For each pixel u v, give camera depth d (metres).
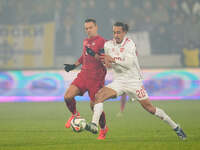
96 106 20.70
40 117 38.66
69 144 20.75
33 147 19.78
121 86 21.41
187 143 20.64
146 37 76.25
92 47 23.73
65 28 76.62
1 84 64.25
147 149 18.66
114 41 21.66
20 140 22.75
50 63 73.94
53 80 63.88
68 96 23.41
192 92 63.41
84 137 23.94
